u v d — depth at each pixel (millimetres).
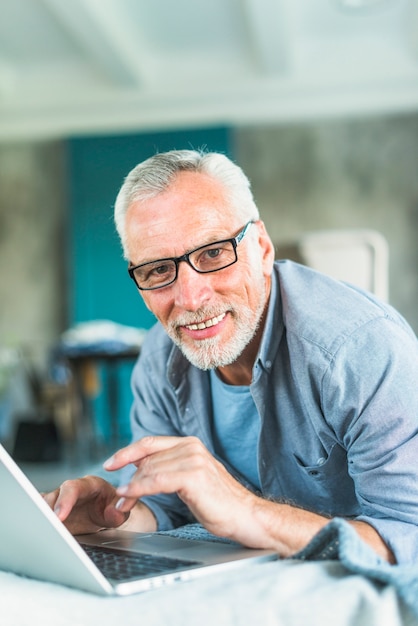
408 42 8891
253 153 9641
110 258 9703
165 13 8078
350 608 676
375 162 9477
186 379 1464
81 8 7262
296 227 9602
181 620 669
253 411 1405
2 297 10102
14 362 7637
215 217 1204
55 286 10031
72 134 9844
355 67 9055
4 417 7312
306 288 1315
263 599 681
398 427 1130
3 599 727
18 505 751
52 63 9438
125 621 679
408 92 9219
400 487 1094
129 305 9672
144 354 1560
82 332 7109
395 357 1169
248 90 9266
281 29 7727
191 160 1215
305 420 1330
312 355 1214
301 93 9297
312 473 1347
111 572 822
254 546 953
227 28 8555
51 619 690
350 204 9523
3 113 9812
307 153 9570
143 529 1360
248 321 1268
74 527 1153
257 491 1481
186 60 9297
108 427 9070
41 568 813
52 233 10055
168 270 1217
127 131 9719
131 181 1217
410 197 9438
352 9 8234
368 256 2873
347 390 1174
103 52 8336
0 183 10125
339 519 799
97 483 1160
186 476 901
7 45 8875
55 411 7512
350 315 1231
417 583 691
